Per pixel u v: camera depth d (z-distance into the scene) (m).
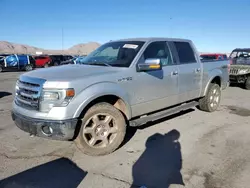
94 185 3.23
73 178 3.40
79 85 3.67
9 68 25.11
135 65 4.47
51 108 3.55
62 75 3.81
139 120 4.61
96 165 3.77
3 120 5.99
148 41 4.92
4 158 3.97
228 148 4.38
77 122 3.69
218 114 6.65
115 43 5.25
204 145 4.52
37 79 3.73
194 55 6.02
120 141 4.20
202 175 3.46
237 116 6.50
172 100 5.31
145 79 4.59
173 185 3.22
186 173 3.52
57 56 32.47
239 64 11.82
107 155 4.10
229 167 3.68
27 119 3.68
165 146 4.48
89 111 3.87
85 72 3.99
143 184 3.25
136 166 3.73
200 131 5.27
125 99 4.25
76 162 3.86
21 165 3.76
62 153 4.17
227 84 7.38
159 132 5.21
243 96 9.60
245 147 4.43
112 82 4.07
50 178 3.40
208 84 6.40
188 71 5.61
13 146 4.43
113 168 3.67
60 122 3.51
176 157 4.03
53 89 3.55
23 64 26.08
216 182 3.28
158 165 3.76
